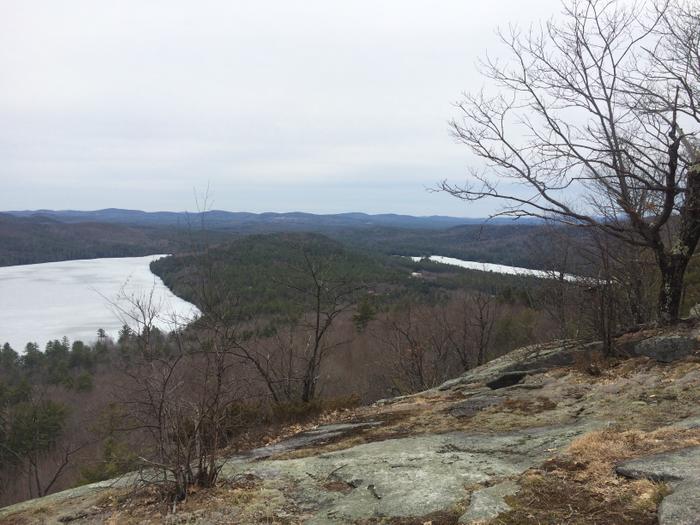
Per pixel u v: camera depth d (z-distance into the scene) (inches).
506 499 147.1
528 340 868.6
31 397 1021.2
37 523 185.5
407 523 147.9
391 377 944.9
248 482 200.4
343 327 1127.6
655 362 301.9
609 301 345.7
